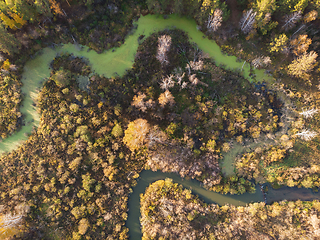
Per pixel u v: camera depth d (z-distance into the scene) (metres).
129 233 53.94
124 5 54.88
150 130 54.25
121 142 54.03
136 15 55.38
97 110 53.53
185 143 54.75
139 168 55.06
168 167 54.91
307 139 55.81
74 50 54.09
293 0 47.41
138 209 54.84
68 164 51.88
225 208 55.78
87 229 51.19
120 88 54.25
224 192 55.91
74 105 52.16
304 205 56.03
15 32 50.03
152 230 52.81
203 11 49.41
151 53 54.88
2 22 45.88
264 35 56.16
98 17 53.94
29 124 52.22
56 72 52.47
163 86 53.59
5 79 50.81
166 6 53.56
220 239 52.97
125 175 54.50
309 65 51.62
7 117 51.12
